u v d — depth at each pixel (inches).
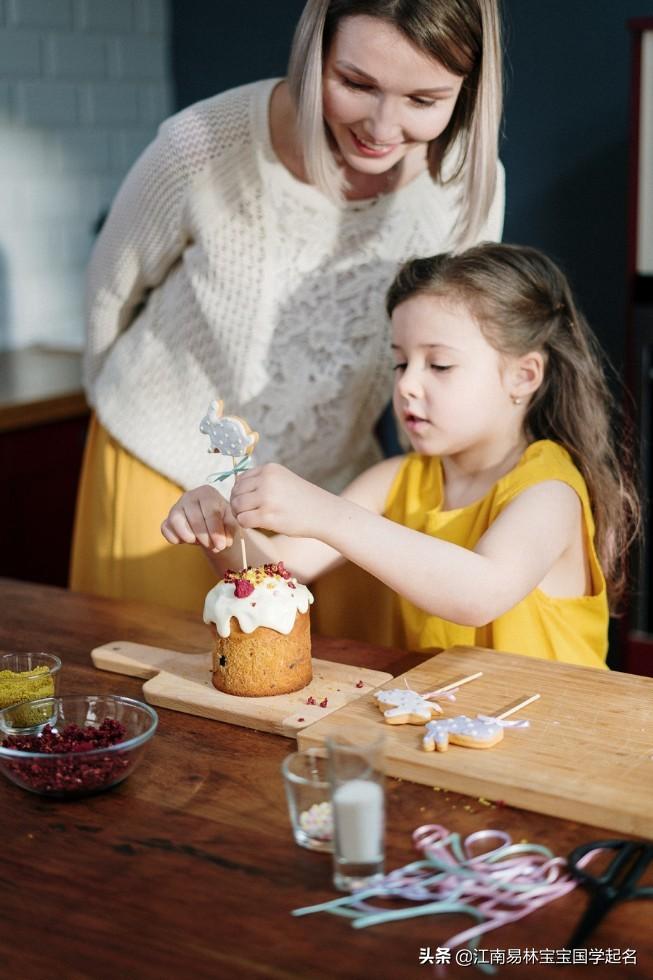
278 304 69.8
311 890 37.4
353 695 50.9
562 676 51.3
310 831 39.5
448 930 35.2
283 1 135.7
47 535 115.3
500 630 60.7
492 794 42.4
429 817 41.6
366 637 75.2
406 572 52.7
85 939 35.1
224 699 50.4
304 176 66.1
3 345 136.0
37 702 47.6
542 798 41.4
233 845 40.2
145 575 76.2
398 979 33.1
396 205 68.9
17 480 110.7
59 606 64.3
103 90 140.5
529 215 125.3
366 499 68.6
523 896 36.3
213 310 70.6
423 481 67.0
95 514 79.0
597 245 122.0
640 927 35.0
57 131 137.1
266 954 34.2
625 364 95.0
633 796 40.8
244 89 67.0
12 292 135.8
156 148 69.2
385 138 58.3
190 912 36.4
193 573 75.0
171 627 60.7
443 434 60.4
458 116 62.7
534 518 57.5
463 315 58.8
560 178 122.7
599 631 62.6
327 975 33.3
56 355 133.0
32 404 109.5
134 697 52.6
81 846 40.3
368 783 37.1
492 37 57.8
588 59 118.7
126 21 141.1
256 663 50.4
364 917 35.8
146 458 74.9
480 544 56.6
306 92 58.8
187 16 144.0
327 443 74.9
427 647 63.2
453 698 49.2
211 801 43.2
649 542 95.0
